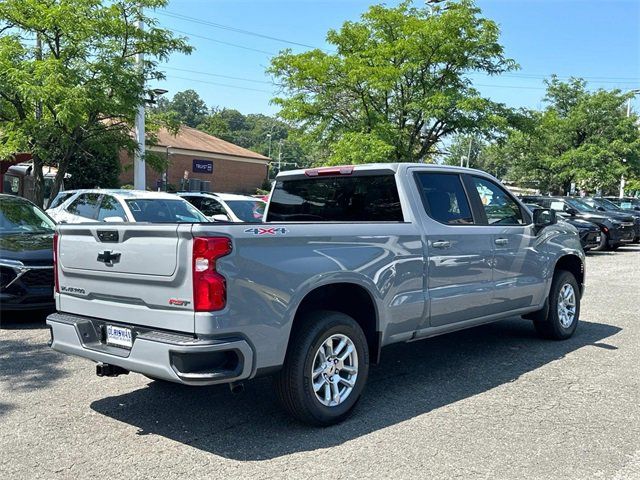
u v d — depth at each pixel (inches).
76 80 496.4
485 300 236.7
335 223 183.2
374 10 794.2
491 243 239.9
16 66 493.0
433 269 213.0
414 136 827.4
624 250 824.3
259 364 159.2
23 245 313.0
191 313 151.2
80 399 201.5
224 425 179.3
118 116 546.0
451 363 248.8
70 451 160.2
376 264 191.3
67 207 475.5
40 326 305.6
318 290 179.9
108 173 1047.6
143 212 433.4
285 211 255.3
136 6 539.8
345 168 230.5
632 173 1279.5
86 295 179.8
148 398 203.2
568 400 202.8
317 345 172.7
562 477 146.6
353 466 151.7
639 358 257.8
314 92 839.1
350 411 184.4
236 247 154.4
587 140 1241.4
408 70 765.9
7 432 172.9
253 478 144.9
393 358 256.7
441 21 759.1
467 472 148.7
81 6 513.7
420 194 218.2
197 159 1973.4
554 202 823.1
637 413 190.7
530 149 1240.8
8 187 874.1
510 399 203.6
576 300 296.2
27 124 514.3
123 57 540.7
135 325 165.0
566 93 1262.3
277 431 174.9
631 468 151.8
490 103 791.7
